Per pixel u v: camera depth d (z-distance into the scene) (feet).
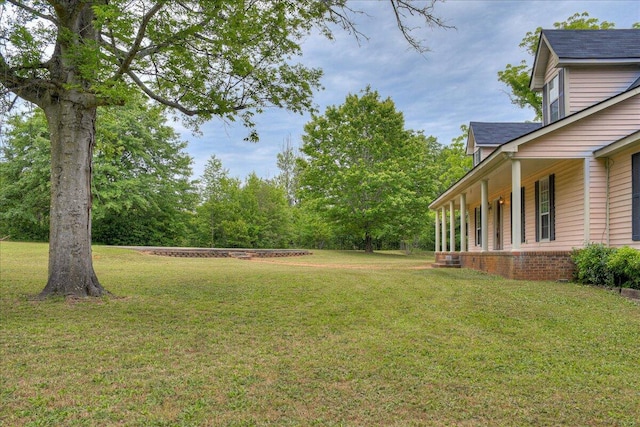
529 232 44.24
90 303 22.62
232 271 37.37
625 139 29.12
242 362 15.01
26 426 10.07
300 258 75.56
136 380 13.08
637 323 20.52
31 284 27.96
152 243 100.01
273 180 145.48
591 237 32.45
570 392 12.97
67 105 24.07
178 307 22.52
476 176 42.04
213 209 104.42
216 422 10.55
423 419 11.03
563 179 36.42
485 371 14.64
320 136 95.50
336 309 22.79
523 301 24.41
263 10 25.43
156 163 97.25
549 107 39.83
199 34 23.75
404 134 98.12
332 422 10.75
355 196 92.48
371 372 14.29
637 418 11.28
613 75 35.94
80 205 24.59
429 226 109.81
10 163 85.66
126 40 20.40
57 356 14.99
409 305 23.80
